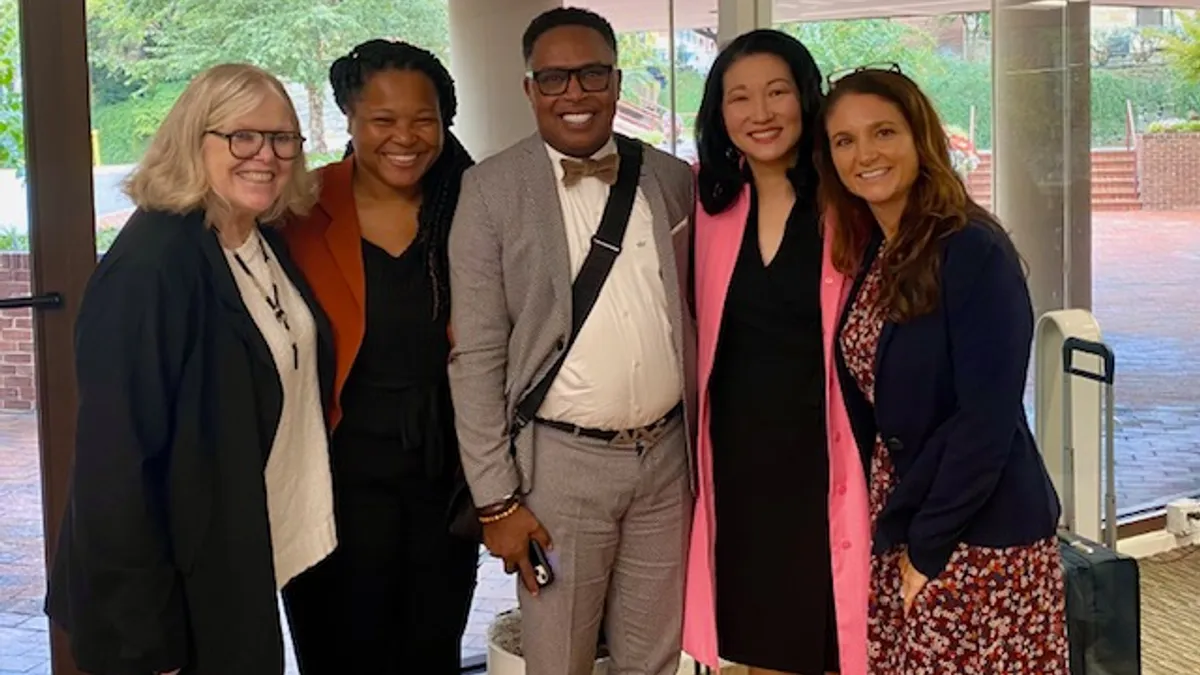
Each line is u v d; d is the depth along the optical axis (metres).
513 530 2.11
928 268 1.85
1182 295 4.44
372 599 2.27
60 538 1.83
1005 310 1.82
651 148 2.25
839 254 2.05
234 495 1.81
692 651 2.28
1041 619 1.93
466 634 3.27
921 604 1.92
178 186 1.79
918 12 3.49
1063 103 3.90
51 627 2.68
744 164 2.19
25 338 2.62
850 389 2.06
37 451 2.66
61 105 2.57
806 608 2.20
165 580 1.74
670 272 2.14
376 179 2.21
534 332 2.09
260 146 1.83
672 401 2.16
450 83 2.28
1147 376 4.49
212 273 1.82
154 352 1.72
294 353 1.95
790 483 2.17
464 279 2.09
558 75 2.07
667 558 2.22
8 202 2.56
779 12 3.21
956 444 1.85
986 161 3.78
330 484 2.06
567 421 2.10
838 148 1.95
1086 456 3.25
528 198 2.08
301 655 2.31
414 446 2.19
